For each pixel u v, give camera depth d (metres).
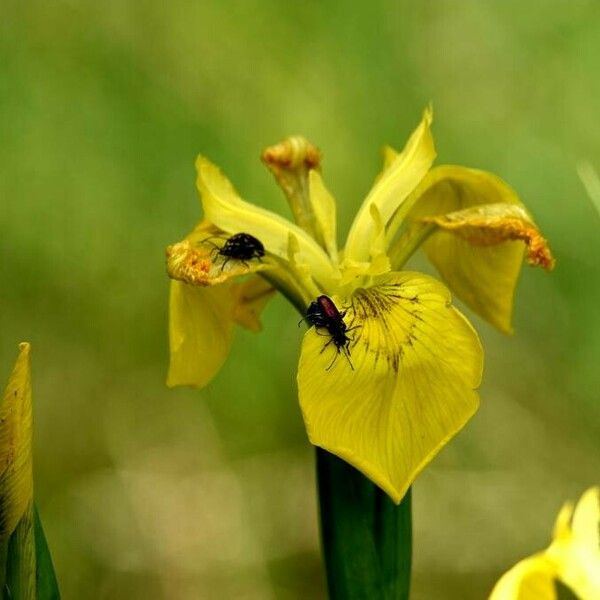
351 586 0.65
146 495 0.90
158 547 0.88
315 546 0.90
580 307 0.95
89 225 0.94
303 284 0.66
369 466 0.62
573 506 0.91
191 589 0.88
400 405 0.63
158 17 0.95
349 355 0.63
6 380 0.92
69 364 0.94
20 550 0.62
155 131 0.95
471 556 0.90
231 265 0.66
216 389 0.93
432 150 0.67
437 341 0.63
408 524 0.65
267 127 0.95
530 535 0.91
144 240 0.95
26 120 0.95
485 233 0.67
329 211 0.68
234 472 0.91
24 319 0.93
